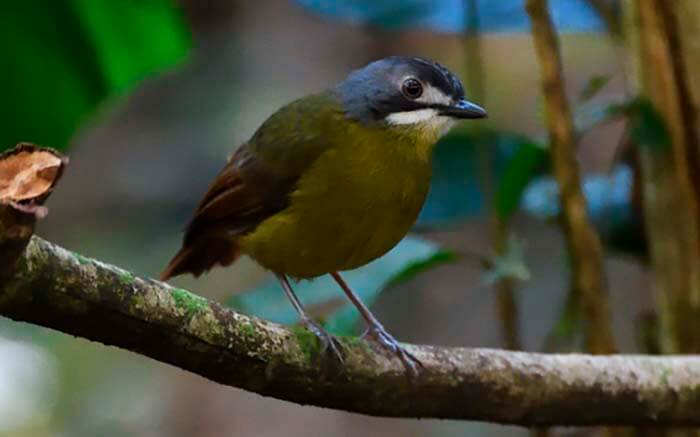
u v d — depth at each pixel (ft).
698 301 31.32
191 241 30.71
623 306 50.83
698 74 31.45
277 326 23.07
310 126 28.76
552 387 25.50
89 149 58.39
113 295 20.13
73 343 59.21
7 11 33.73
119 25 34.45
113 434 55.83
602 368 25.99
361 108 28.76
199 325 21.43
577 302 32.40
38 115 35.19
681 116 31.48
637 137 31.60
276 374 22.88
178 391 56.39
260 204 28.86
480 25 36.01
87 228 57.77
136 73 35.40
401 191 28.32
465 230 55.36
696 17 31.22
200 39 58.80
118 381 57.77
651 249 32.27
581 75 59.67
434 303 55.36
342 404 24.22
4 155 17.57
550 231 52.24
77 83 35.12
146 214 57.41
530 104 59.93
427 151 29.12
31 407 57.41
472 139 34.83
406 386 24.47
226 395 55.72
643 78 31.94
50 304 19.51
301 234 28.43
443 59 59.21
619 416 26.22
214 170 56.65
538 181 34.78
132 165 57.77
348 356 23.84
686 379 26.35
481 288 55.16
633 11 32.24
